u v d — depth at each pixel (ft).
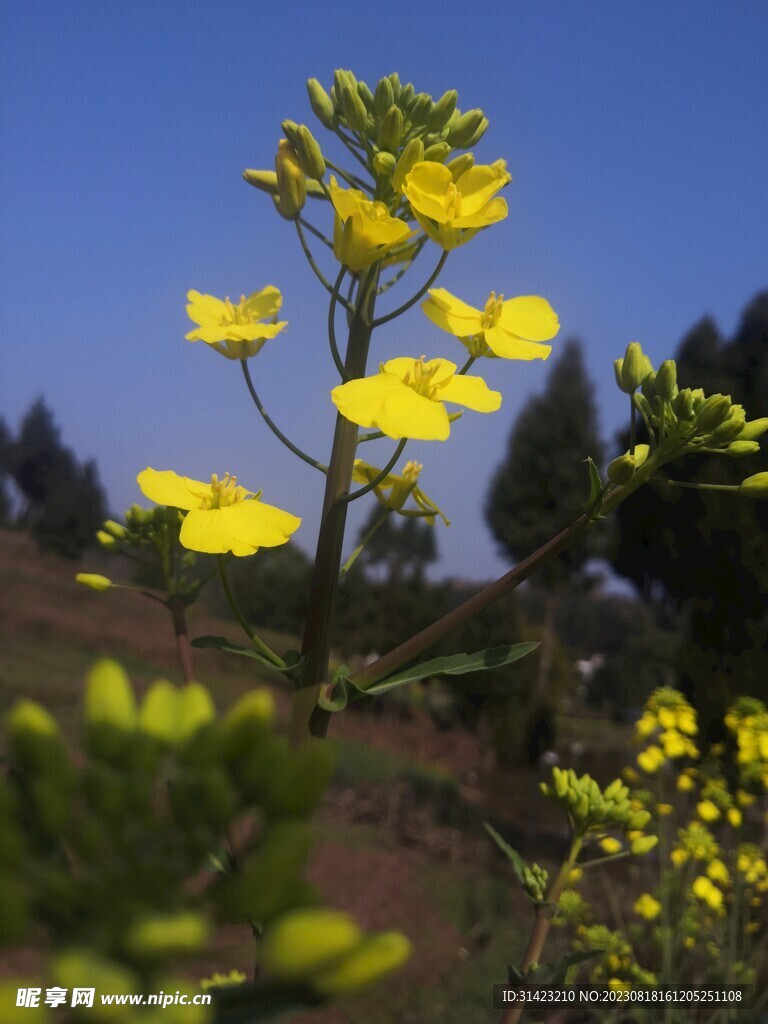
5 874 1.48
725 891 16.42
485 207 5.48
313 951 1.38
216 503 5.30
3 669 39.63
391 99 6.17
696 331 40.45
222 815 1.61
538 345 5.81
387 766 42.16
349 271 5.44
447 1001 18.35
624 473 4.99
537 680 55.57
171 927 1.37
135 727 1.80
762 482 5.12
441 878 26.73
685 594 36.29
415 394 5.17
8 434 125.29
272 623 66.80
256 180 5.98
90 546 99.19
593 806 7.82
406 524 70.23
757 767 17.57
